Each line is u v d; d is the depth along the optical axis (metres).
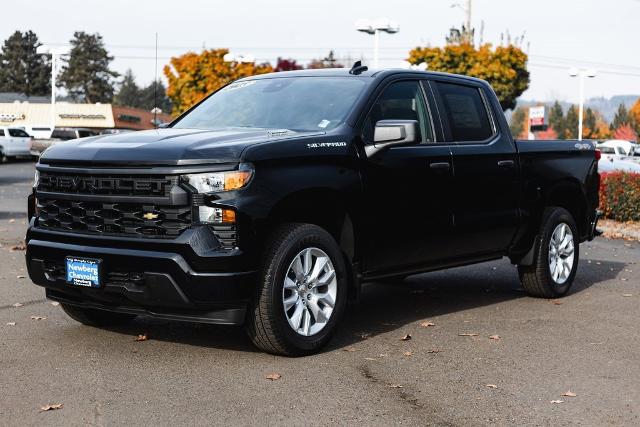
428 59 37.34
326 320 5.86
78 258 5.56
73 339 6.17
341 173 5.93
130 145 5.54
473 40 54.12
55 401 4.70
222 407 4.63
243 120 6.51
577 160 8.48
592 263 11.27
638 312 7.62
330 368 5.46
